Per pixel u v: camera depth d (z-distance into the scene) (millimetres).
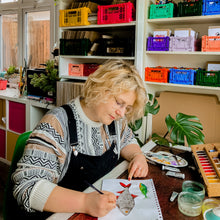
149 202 921
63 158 1045
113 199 862
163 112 2508
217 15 1918
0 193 2592
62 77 2768
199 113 2334
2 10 4305
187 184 1002
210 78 2006
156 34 2230
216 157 1218
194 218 836
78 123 1102
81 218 822
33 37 3900
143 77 2316
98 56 2471
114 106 986
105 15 2363
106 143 1208
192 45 2053
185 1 2053
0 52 4586
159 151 1406
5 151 3412
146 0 2223
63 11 2652
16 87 3941
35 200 819
